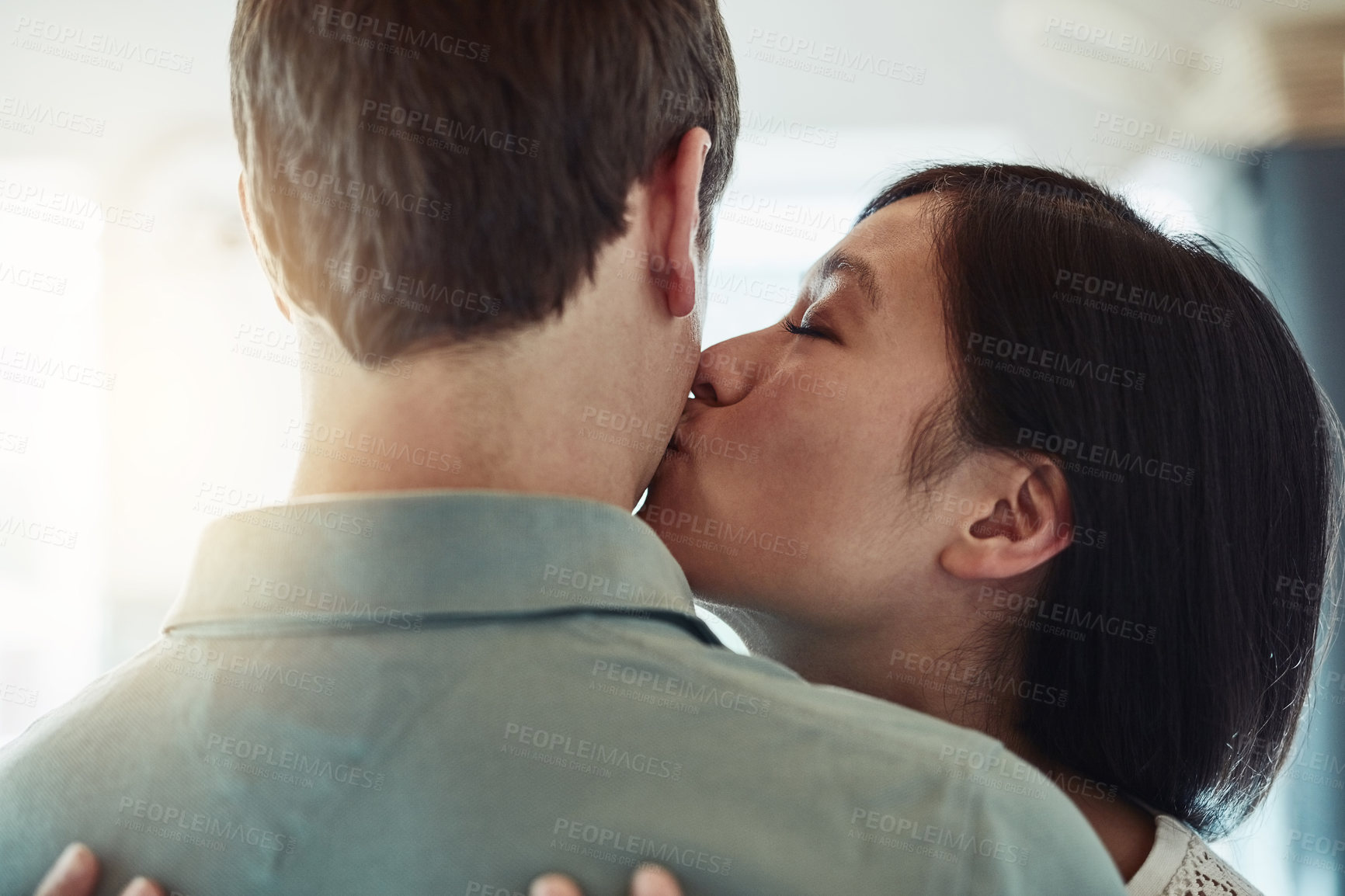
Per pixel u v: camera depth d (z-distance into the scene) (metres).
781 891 0.45
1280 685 0.97
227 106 3.42
